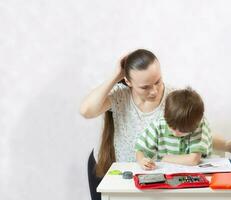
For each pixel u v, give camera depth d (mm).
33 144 1925
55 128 1906
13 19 1871
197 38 1759
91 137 1886
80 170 1921
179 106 1238
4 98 1913
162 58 1791
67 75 1868
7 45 1887
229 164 1252
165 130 1359
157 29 1778
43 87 1889
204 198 1046
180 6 1751
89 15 1821
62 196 1946
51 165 1932
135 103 1492
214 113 1785
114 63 1827
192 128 1243
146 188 1044
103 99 1494
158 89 1412
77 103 1877
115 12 1800
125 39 1808
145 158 1296
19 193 1948
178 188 1043
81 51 1845
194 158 1258
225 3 1724
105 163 1607
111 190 1059
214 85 1775
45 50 1870
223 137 1772
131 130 1499
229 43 1742
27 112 1910
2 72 1901
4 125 1924
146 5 1773
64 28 1846
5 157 1941
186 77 1786
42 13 1852
